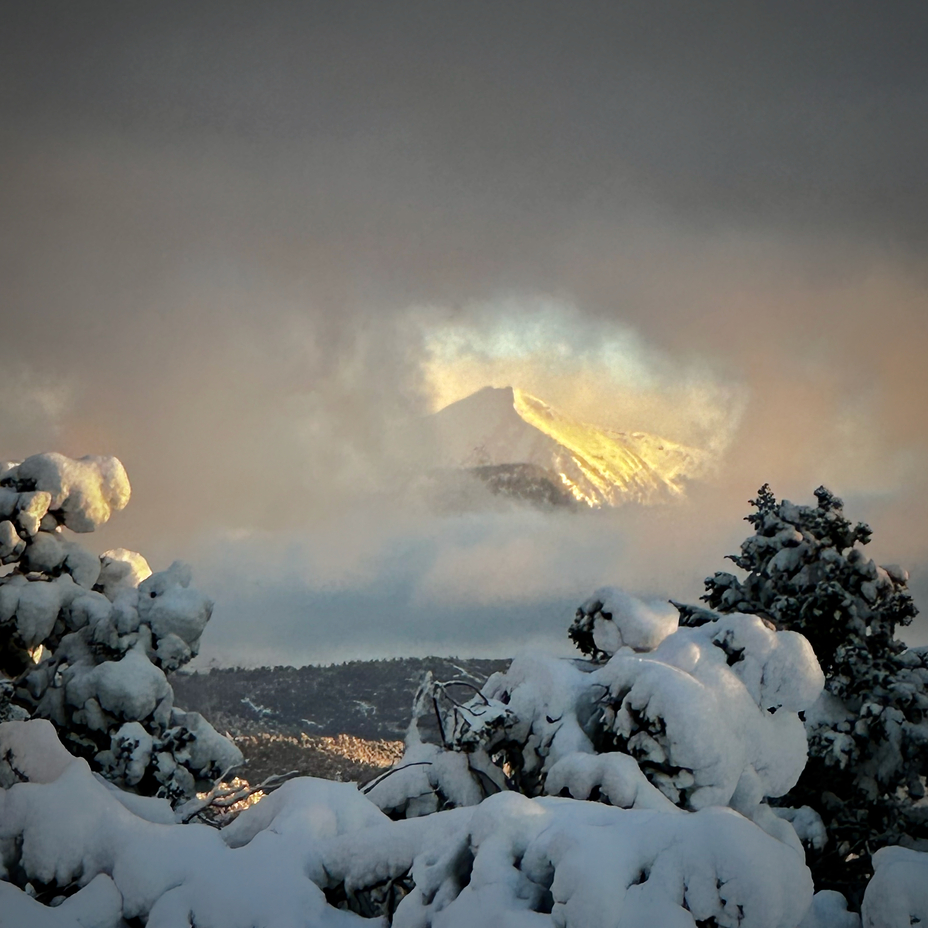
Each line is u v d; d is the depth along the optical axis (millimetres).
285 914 30906
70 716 51531
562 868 27016
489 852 28938
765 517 56062
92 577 56469
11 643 54406
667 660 39875
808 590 53719
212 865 31656
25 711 53062
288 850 32406
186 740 51281
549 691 41531
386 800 41938
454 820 31828
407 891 32250
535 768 41125
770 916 26250
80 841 31922
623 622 45531
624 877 26875
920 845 47688
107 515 56906
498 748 41906
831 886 45250
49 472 55406
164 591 53469
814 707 51156
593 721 41094
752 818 37812
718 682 38938
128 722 50875
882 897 28172
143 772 50250
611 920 26266
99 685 50750
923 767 49719
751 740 38781
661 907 26438
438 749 43250
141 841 31922
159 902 30797
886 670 52344
